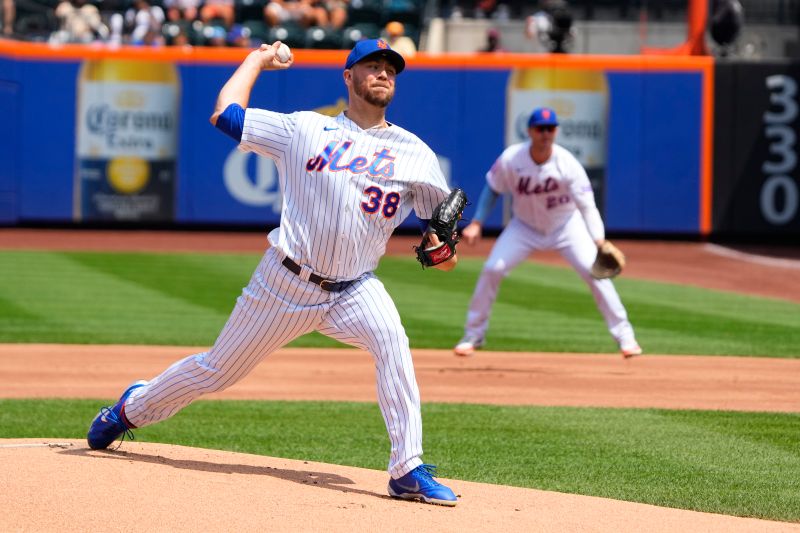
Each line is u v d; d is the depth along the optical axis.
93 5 89.00
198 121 79.75
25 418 25.92
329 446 23.41
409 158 17.73
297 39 85.69
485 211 35.25
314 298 17.88
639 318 46.78
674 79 77.00
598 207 77.94
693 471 21.25
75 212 80.06
